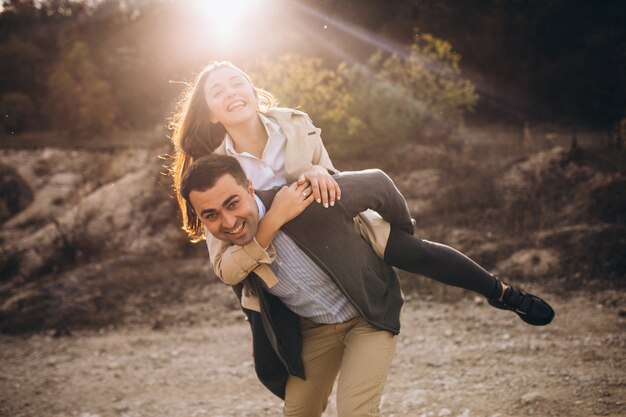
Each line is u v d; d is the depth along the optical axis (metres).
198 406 4.95
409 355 5.61
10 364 6.53
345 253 2.64
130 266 8.80
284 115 2.87
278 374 2.93
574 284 6.92
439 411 4.33
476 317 6.38
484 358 5.35
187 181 2.50
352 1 14.09
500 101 14.15
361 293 2.68
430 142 10.80
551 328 5.95
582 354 5.23
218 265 2.69
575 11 14.20
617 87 13.16
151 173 10.73
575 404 4.19
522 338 5.75
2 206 12.35
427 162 9.88
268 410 4.76
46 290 8.34
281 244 2.66
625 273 6.95
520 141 11.11
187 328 6.99
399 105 10.72
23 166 14.18
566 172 8.98
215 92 2.79
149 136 16.31
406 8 14.29
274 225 2.56
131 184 10.82
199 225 3.04
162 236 9.39
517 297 2.89
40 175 13.62
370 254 2.76
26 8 25.75
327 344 2.89
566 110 13.62
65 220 10.59
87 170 13.28
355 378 2.69
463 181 9.27
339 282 2.64
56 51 23.69
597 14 14.20
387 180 2.77
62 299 8.03
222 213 2.49
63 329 7.37
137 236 9.55
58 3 25.50
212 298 7.62
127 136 17.19
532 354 5.34
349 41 14.11
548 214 8.15
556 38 14.33
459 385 4.81
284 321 2.86
